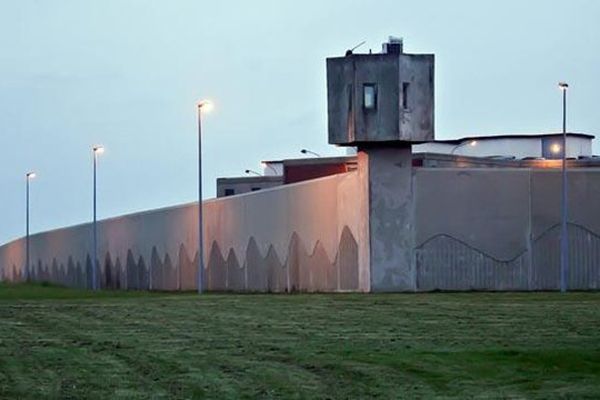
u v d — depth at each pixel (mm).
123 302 51719
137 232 98500
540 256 60875
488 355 24766
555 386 21188
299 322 36156
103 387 21719
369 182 59875
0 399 20375
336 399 19891
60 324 37906
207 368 24172
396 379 22188
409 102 59250
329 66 60438
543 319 35031
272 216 71500
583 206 60906
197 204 84062
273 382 21906
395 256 59938
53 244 131750
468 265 60344
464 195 60438
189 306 46469
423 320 35688
